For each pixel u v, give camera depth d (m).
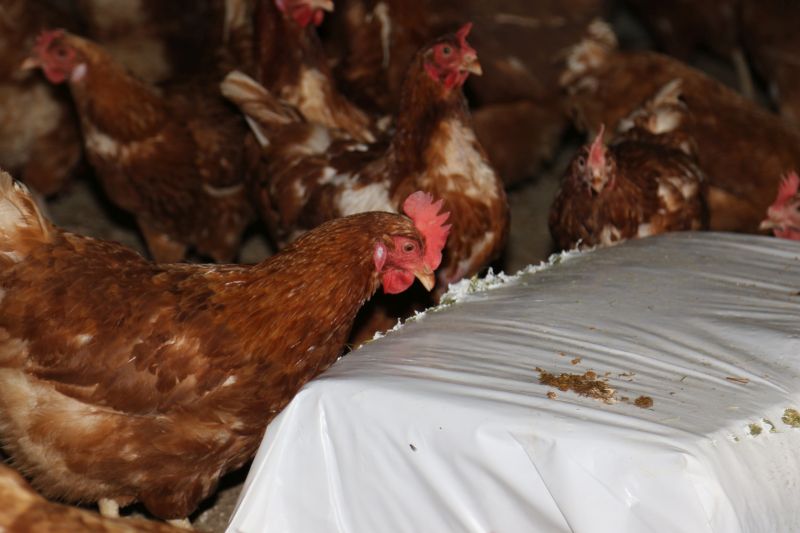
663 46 3.07
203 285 1.52
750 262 1.54
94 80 2.07
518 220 2.46
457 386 1.29
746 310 1.42
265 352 1.50
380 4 2.23
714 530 1.20
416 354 1.36
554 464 1.22
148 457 1.52
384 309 1.83
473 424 1.25
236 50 2.27
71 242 1.54
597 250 1.62
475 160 1.80
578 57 2.38
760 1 2.64
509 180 2.46
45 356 1.49
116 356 1.49
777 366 1.33
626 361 1.33
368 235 1.52
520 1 2.36
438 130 1.78
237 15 2.30
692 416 1.25
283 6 2.09
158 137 2.10
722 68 3.32
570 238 1.93
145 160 2.10
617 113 2.36
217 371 1.49
